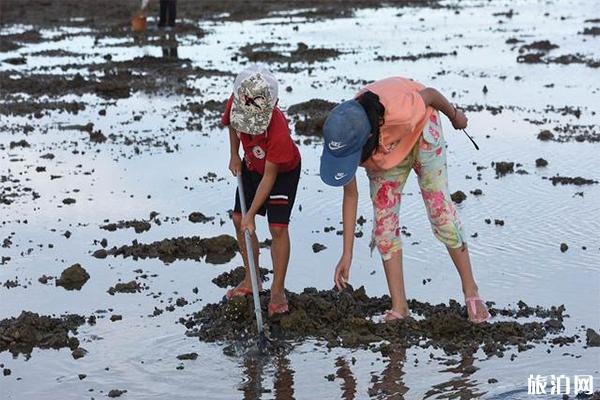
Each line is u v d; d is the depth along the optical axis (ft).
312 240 73.10
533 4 266.57
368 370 52.34
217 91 137.18
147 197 84.33
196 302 62.13
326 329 57.47
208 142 104.06
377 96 55.52
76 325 58.85
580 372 51.26
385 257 58.54
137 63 164.25
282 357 54.29
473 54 168.04
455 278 65.05
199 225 77.05
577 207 79.10
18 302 62.39
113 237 74.33
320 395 49.70
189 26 219.00
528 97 126.00
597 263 66.85
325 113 118.32
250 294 61.72
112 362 54.08
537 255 68.59
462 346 54.80
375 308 60.49
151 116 119.03
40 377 52.60
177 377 52.19
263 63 163.73
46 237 74.38
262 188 57.52
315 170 91.81
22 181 89.40
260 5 269.03
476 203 80.74
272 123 57.47
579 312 58.95
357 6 266.36
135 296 63.26
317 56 169.07
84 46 191.62
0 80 145.59
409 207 79.66
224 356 54.60
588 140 101.55
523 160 94.12
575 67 150.20
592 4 263.08
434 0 280.31
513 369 51.83
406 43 186.50
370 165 57.11
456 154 96.63
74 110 124.16
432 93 57.62
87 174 91.76
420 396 49.19
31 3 271.49
